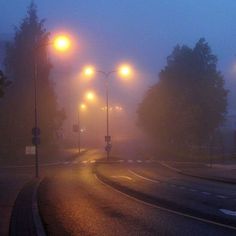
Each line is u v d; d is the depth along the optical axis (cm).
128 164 6044
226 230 1497
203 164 5922
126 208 2100
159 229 1552
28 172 4928
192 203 2231
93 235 1486
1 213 1989
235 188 3036
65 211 2053
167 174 4416
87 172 4806
